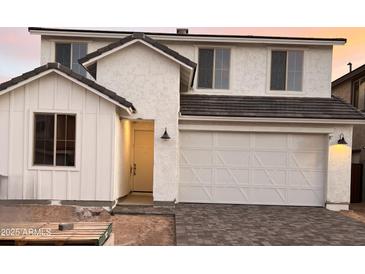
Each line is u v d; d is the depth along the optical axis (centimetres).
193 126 1264
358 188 1538
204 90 1445
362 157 1645
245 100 1390
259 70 1456
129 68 1196
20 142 1084
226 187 1291
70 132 1097
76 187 1093
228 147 1292
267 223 984
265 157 1295
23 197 1081
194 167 1290
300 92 1454
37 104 1084
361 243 797
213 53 1461
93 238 599
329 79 1455
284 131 1270
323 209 1241
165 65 1198
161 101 1198
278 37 1422
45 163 1092
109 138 1099
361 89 1733
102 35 1456
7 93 1079
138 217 1056
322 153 1294
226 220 1009
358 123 1240
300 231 899
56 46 1486
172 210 1135
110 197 1098
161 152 1199
